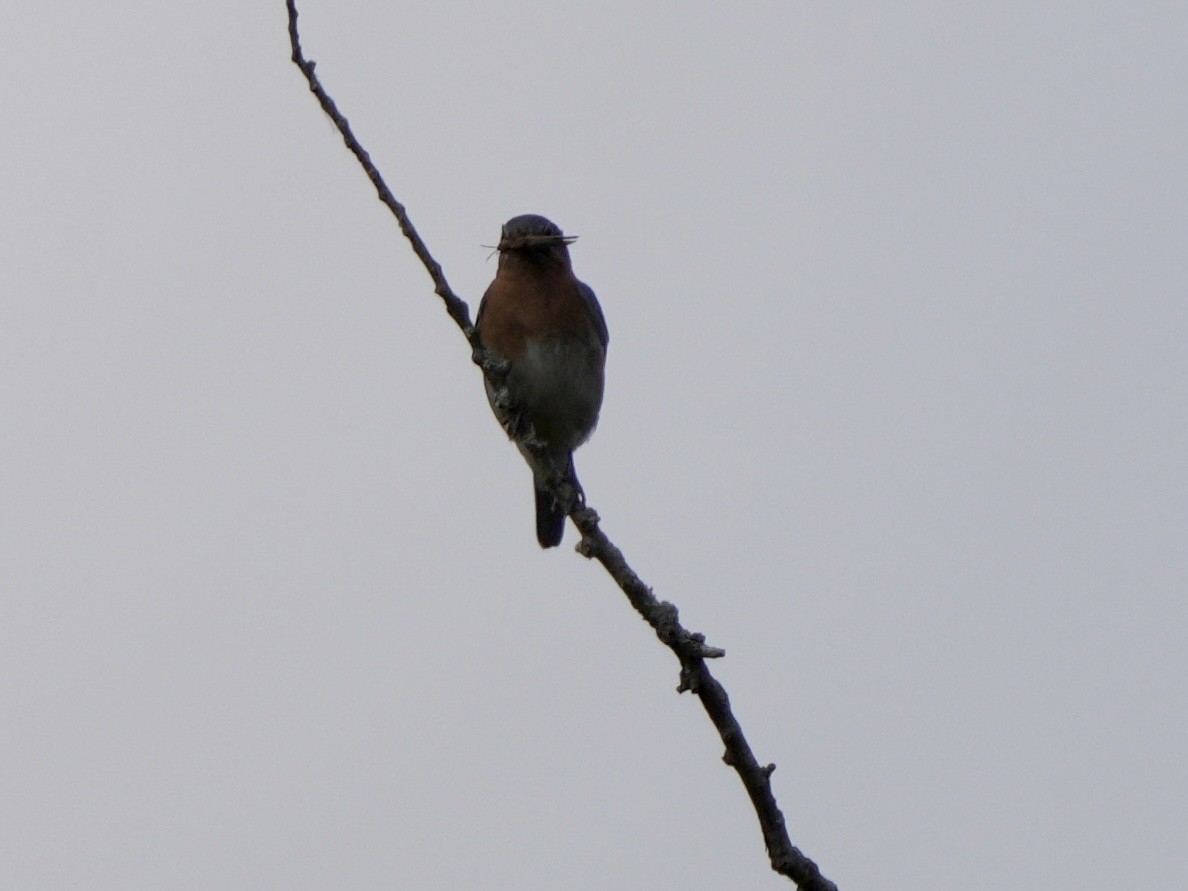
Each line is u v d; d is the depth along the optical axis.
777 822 6.13
